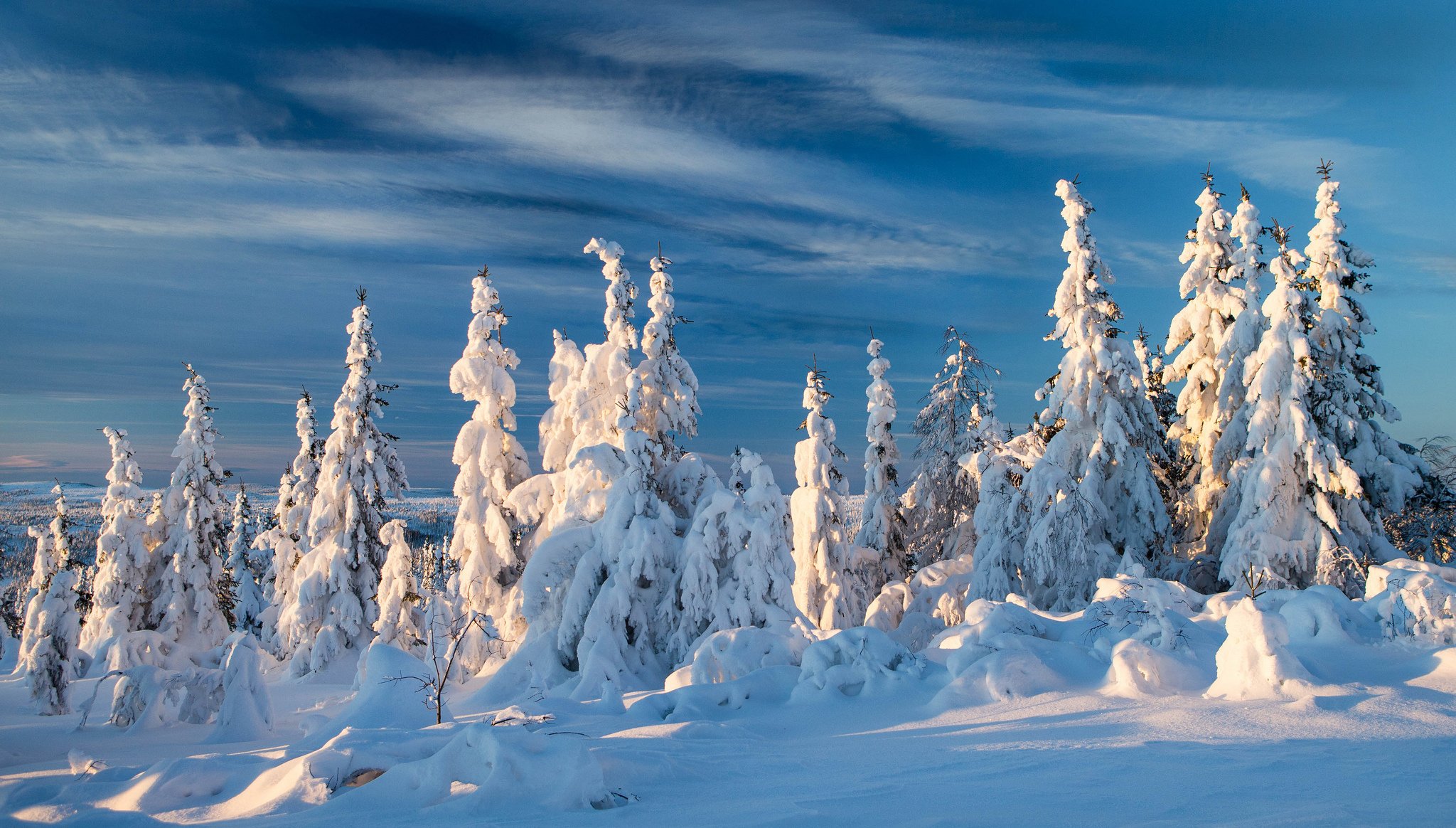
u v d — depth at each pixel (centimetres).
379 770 888
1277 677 1059
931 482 3344
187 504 3759
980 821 624
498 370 3062
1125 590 1516
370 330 3456
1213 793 676
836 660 1383
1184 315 2944
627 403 2562
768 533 2323
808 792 755
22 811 873
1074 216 2662
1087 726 972
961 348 3300
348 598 3244
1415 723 901
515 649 2864
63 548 3947
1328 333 2447
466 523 2950
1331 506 2303
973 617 1566
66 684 2672
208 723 2191
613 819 685
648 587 2441
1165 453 2697
